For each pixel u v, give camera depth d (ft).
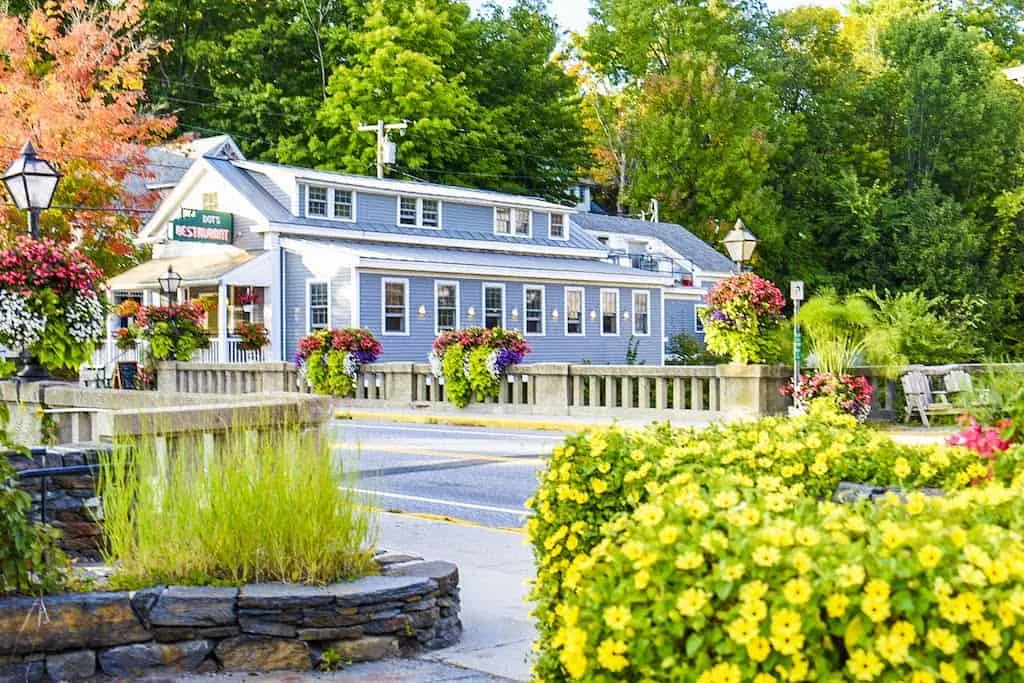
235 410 26.68
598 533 16.79
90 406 49.49
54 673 18.19
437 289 119.96
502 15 197.26
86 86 104.22
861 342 69.56
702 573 10.17
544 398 80.38
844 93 206.59
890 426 68.08
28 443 45.06
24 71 101.04
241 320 118.52
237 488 20.85
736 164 188.75
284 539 20.58
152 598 18.83
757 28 214.48
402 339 116.26
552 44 197.57
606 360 140.56
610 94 221.87
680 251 171.83
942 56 197.47
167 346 95.81
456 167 172.55
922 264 177.17
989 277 179.83
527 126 187.93
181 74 184.14
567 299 135.33
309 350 92.48
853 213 183.83
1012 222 182.91
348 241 121.90
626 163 216.95
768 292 69.46
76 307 43.55
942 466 17.21
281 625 19.26
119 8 125.49
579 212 169.17
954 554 9.85
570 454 17.53
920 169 197.88
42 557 20.44
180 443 25.84
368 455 54.54
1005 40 238.48
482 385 81.97
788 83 211.20
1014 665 9.37
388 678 18.57
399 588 20.16
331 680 18.47
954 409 66.49
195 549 20.38
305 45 184.03
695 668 9.71
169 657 18.79
